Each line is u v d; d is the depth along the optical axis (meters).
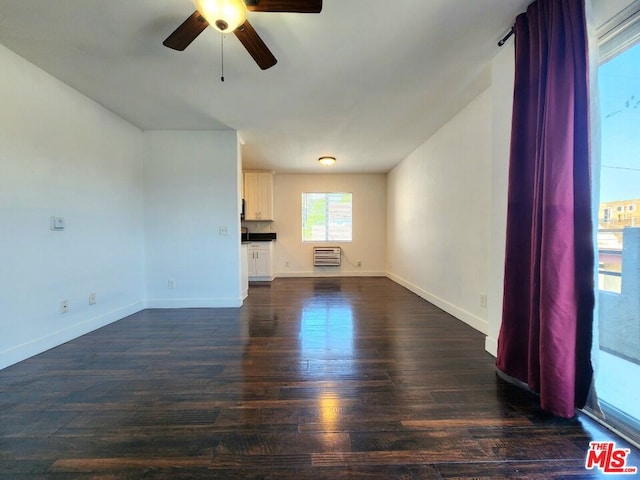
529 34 1.60
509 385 1.73
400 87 2.47
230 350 2.28
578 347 1.36
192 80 2.37
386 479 1.07
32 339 2.18
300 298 4.13
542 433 1.31
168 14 1.67
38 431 1.33
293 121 3.22
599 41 1.35
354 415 1.44
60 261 2.42
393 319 3.09
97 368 1.97
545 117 1.43
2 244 1.98
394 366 1.98
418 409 1.49
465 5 1.60
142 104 2.82
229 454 1.19
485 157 2.58
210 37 1.84
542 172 1.47
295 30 1.78
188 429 1.35
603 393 1.40
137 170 3.45
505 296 1.75
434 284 3.72
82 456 1.18
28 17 1.68
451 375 1.85
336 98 2.67
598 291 1.33
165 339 2.52
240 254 3.72
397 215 5.34
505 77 1.94
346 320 3.06
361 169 5.73
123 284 3.21
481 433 1.31
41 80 2.25
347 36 1.83
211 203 3.59
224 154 3.56
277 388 1.70
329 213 6.18
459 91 2.56
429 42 1.90
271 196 5.80
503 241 2.00
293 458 1.17
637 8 1.20
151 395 1.63
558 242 1.35
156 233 3.57
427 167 3.89
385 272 6.17
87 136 2.70
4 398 1.61
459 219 3.05
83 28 1.78
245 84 2.43
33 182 2.20
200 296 3.63
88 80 2.39
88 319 2.72
